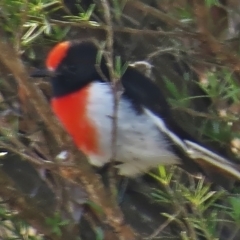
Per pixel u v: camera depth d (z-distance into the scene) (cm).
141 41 659
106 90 572
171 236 616
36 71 595
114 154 472
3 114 511
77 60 586
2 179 535
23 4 446
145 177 681
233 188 635
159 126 589
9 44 378
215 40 523
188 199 523
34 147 553
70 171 455
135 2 533
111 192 472
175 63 673
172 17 540
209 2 494
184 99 566
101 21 581
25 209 539
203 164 588
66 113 582
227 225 623
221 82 593
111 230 549
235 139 592
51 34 552
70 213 564
